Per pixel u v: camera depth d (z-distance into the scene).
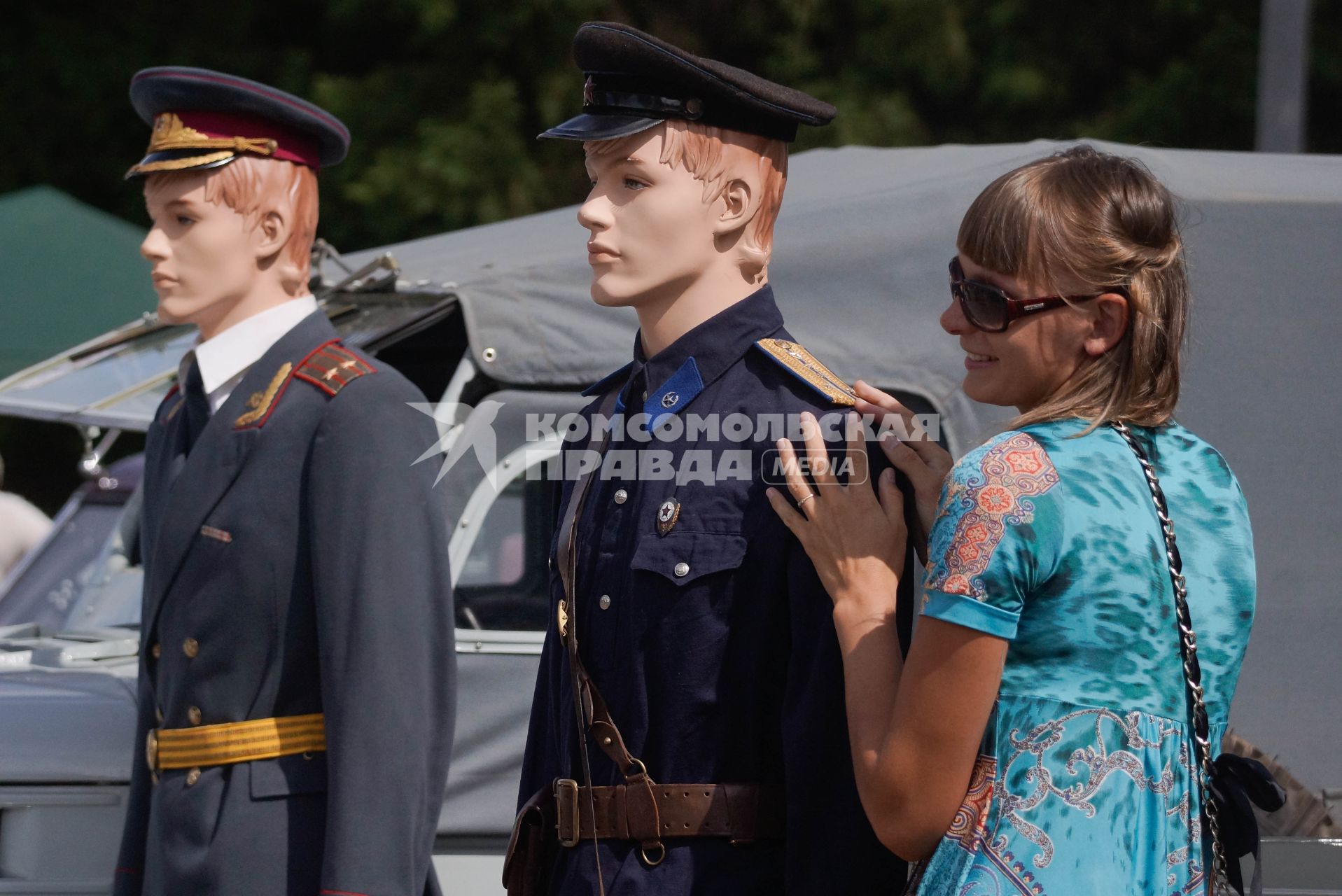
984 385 4.55
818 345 7.93
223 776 6.02
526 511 7.97
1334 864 7.58
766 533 4.88
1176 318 4.45
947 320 4.62
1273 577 7.83
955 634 4.14
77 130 26.12
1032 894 4.11
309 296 6.78
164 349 10.06
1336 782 7.72
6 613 11.33
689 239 5.11
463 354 9.62
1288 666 7.78
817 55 26.52
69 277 17.75
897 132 25.22
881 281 8.02
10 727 7.33
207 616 6.07
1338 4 26.91
